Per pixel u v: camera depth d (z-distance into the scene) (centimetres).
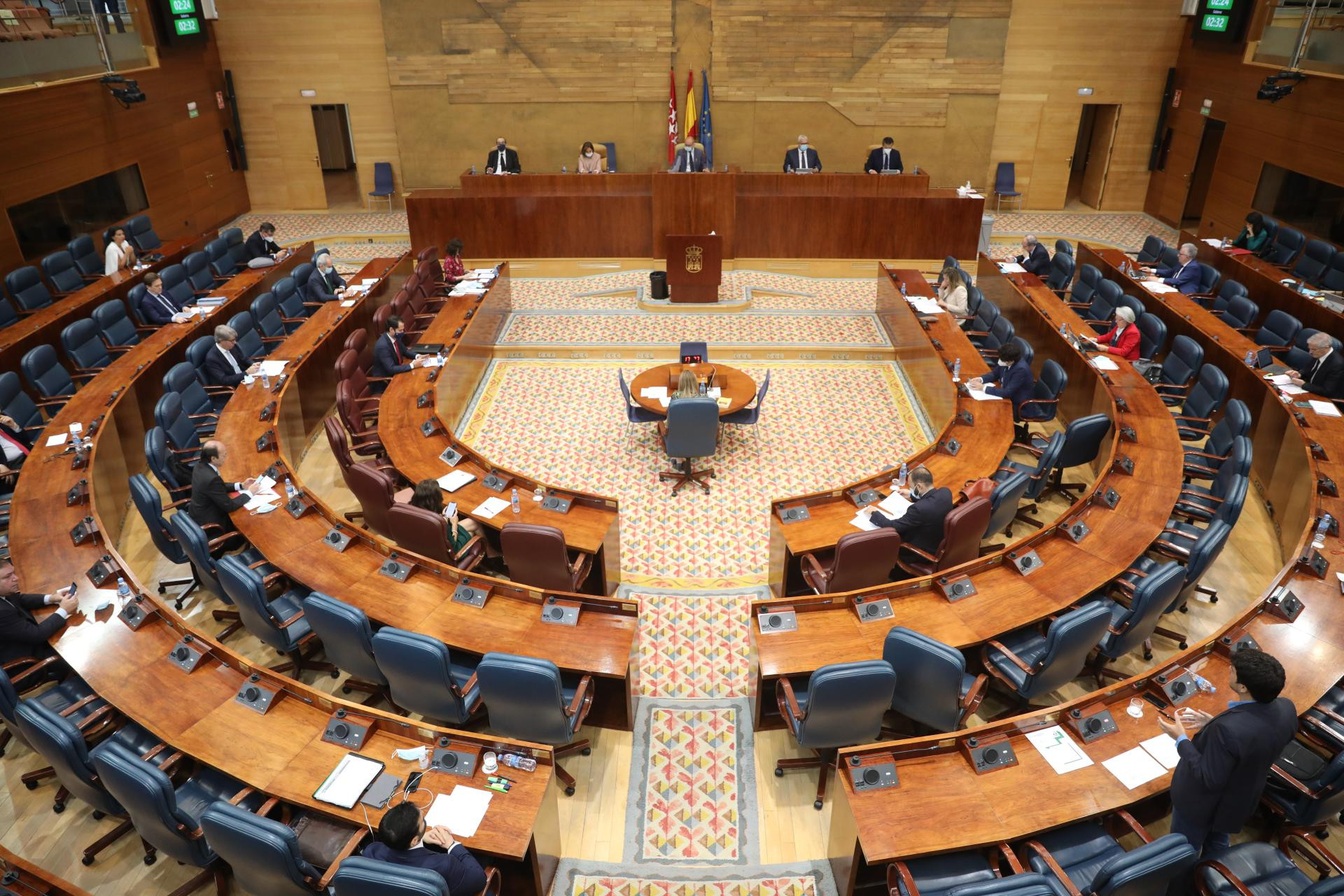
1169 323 1067
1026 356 862
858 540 573
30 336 931
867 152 1761
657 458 913
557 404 1035
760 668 514
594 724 561
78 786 455
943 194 1423
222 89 1731
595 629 545
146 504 635
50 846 500
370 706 589
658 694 600
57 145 1264
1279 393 833
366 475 679
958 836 400
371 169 1817
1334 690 501
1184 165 1689
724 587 716
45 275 1145
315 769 439
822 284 1430
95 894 472
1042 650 547
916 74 1692
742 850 488
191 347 924
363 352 973
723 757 549
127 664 507
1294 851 487
